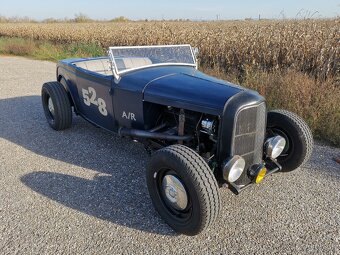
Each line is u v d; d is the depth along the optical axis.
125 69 3.90
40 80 9.32
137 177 3.76
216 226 2.94
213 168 3.03
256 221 3.00
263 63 8.92
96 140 4.85
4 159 4.25
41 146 4.66
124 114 3.88
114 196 3.39
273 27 10.93
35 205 3.23
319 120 5.01
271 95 5.75
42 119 5.85
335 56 7.40
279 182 3.66
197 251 2.63
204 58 10.40
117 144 4.69
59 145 4.68
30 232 2.84
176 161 2.63
